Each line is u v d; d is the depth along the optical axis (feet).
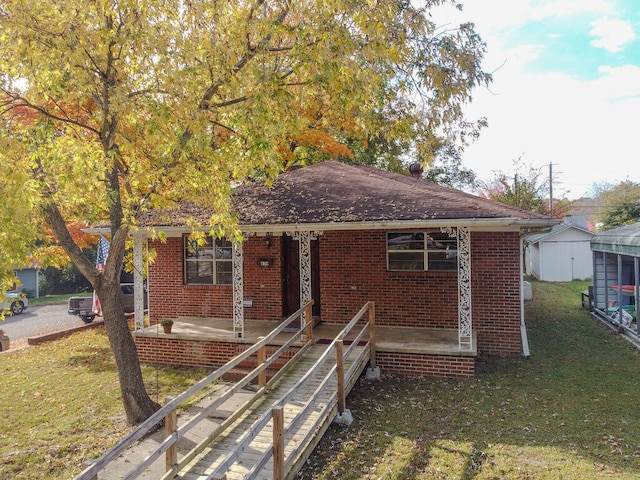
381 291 38.52
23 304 83.66
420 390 28.53
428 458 20.12
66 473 20.31
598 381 29.55
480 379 30.25
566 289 80.23
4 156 21.59
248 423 22.71
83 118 32.12
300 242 33.63
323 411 22.43
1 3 21.63
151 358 37.45
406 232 38.01
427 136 32.50
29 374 35.81
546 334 43.29
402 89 30.73
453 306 36.94
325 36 24.09
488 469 18.92
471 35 30.07
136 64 26.35
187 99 24.89
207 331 37.50
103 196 23.99
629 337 41.27
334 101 29.40
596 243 52.11
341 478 18.80
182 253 43.93
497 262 36.22
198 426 24.73
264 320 41.39
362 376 31.40
